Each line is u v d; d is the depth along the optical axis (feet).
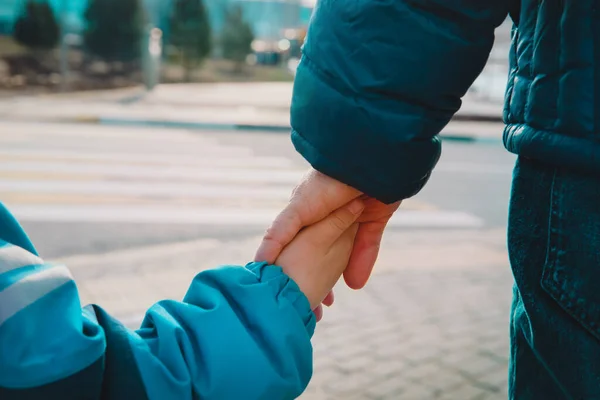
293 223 2.94
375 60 2.95
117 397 2.21
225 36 118.32
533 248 2.97
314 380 9.77
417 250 17.40
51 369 2.02
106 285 13.61
